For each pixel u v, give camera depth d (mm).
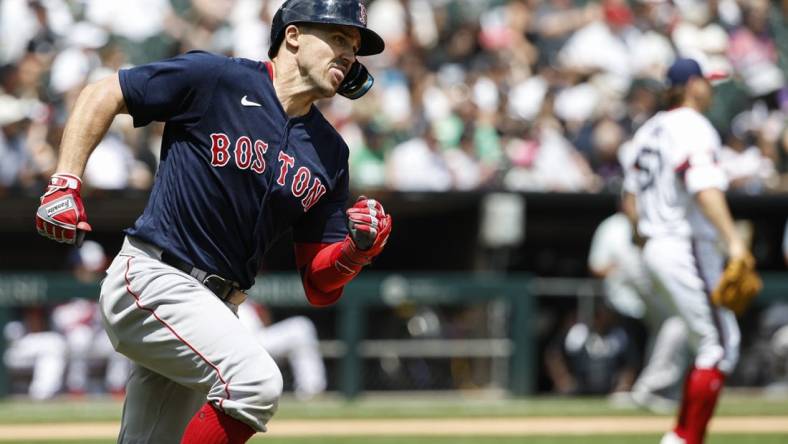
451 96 42656
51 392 33188
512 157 40281
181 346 12750
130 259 13031
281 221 13547
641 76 46312
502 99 43125
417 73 43969
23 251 39906
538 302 36219
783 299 36219
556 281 35750
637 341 35875
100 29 42719
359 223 13297
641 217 22078
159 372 13141
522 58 46562
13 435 25922
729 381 36531
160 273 12906
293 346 34062
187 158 13023
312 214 14086
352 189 36625
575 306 35844
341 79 13336
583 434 26672
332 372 34531
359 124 40031
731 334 21109
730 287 20281
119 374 33906
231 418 12672
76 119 12547
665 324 31531
